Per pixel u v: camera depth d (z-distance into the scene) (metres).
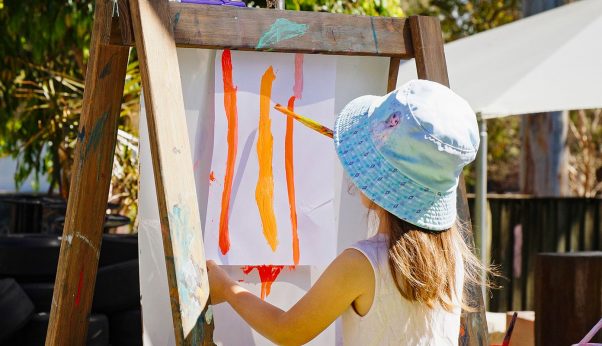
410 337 1.96
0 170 12.26
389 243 1.95
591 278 3.90
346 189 2.53
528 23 5.09
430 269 1.92
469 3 13.32
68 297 2.20
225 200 2.35
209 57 2.36
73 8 7.42
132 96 7.73
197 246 2.01
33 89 8.17
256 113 2.38
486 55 4.93
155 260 2.29
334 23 2.35
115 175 7.19
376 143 1.96
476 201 5.51
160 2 2.11
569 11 4.88
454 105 1.94
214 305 2.41
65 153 8.19
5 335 3.79
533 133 10.55
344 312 2.04
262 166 2.38
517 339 4.15
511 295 7.80
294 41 2.29
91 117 2.16
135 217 7.43
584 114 15.15
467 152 1.94
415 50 2.42
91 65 2.14
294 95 2.42
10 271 4.02
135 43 2.11
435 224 1.96
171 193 1.99
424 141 1.89
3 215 8.59
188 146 2.04
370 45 2.38
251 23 2.24
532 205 7.91
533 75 4.57
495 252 7.81
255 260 2.36
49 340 2.22
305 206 2.42
